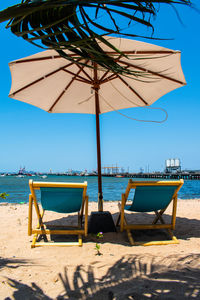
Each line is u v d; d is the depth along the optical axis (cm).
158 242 310
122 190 2469
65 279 195
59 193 310
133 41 282
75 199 320
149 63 339
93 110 502
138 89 425
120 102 477
